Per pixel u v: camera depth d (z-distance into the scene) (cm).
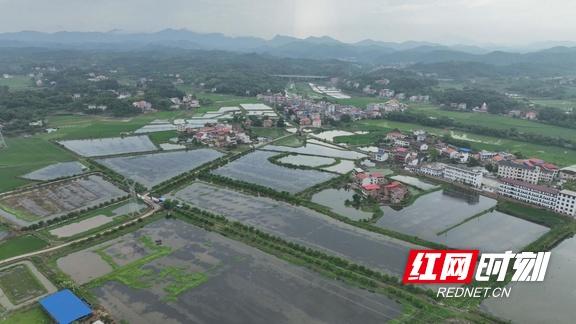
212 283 10888
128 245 13075
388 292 10506
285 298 10244
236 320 9375
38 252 12669
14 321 9356
